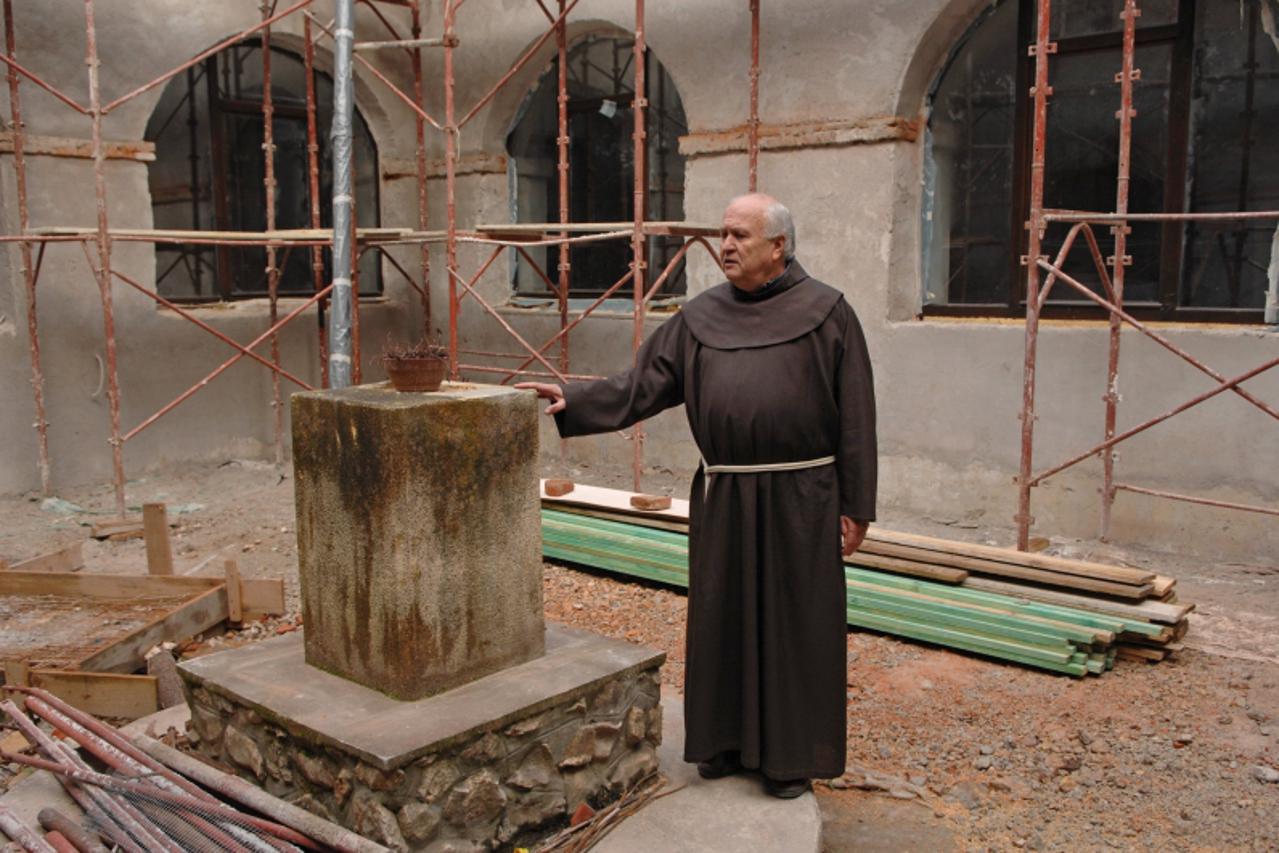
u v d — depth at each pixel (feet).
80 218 25.11
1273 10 19.08
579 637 11.58
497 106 30.01
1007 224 22.76
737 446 10.42
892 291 23.22
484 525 10.26
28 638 15.67
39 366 24.26
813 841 10.02
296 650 11.30
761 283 10.57
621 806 10.56
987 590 16.90
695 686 10.80
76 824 9.79
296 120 29.94
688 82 25.39
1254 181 19.85
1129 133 18.19
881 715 13.80
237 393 28.60
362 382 31.40
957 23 22.27
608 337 28.17
